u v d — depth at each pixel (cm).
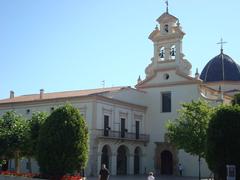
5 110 5547
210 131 2566
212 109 3872
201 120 3769
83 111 4869
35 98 5491
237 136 2495
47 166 2833
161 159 5606
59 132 2839
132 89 5588
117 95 5250
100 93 4938
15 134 3597
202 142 3709
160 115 5662
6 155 3666
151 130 5709
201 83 5428
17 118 3766
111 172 4978
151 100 5772
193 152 3778
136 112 5584
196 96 5394
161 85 5709
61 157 2814
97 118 4828
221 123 2531
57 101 5084
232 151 2483
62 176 2822
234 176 2338
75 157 2845
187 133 3775
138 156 5597
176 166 5425
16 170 3741
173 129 3925
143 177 4641
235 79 6391
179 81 5559
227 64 6538
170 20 5772
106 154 5003
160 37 5816
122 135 5244
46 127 2889
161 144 5559
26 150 3666
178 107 5509
